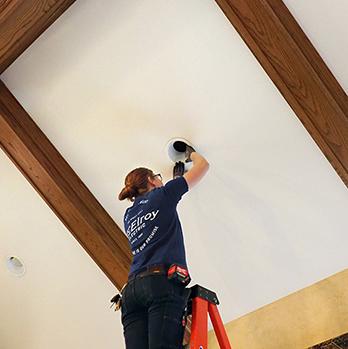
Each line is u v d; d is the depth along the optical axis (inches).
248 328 173.3
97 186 174.2
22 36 151.3
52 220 181.2
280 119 146.0
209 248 170.1
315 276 163.8
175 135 157.8
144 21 146.8
